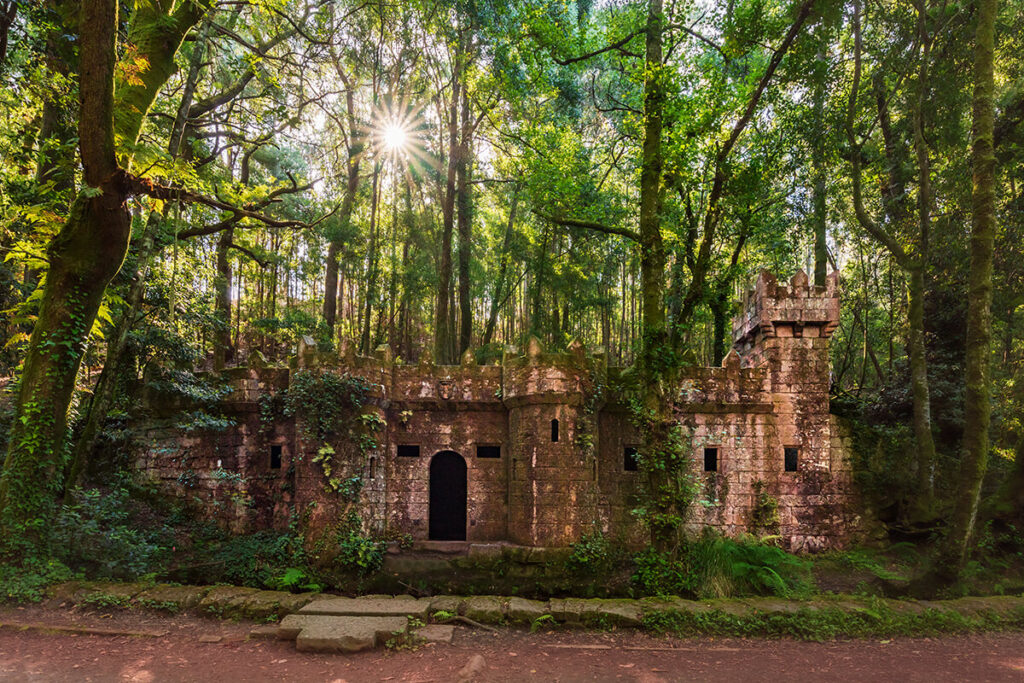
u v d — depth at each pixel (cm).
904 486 1568
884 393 2025
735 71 1497
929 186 1661
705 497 1521
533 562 1322
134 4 1220
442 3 1931
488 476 1510
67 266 1052
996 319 1833
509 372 1477
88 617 940
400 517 1492
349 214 2698
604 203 1970
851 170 1878
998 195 1664
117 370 1386
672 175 1329
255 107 2483
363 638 874
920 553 1435
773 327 1580
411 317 3666
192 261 1764
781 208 1917
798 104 1608
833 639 975
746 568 1262
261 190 1464
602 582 1277
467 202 2592
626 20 1520
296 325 2458
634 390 1344
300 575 1249
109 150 998
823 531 1512
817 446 1549
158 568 1263
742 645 941
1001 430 1870
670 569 1181
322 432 1384
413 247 3058
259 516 1522
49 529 1042
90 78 945
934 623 1020
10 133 1494
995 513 1345
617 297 3234
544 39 1360
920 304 1591
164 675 750
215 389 1544
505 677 789
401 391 1534
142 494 1546
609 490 1505
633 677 795
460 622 1012
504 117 2198
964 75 1634
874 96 1823
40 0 1239
